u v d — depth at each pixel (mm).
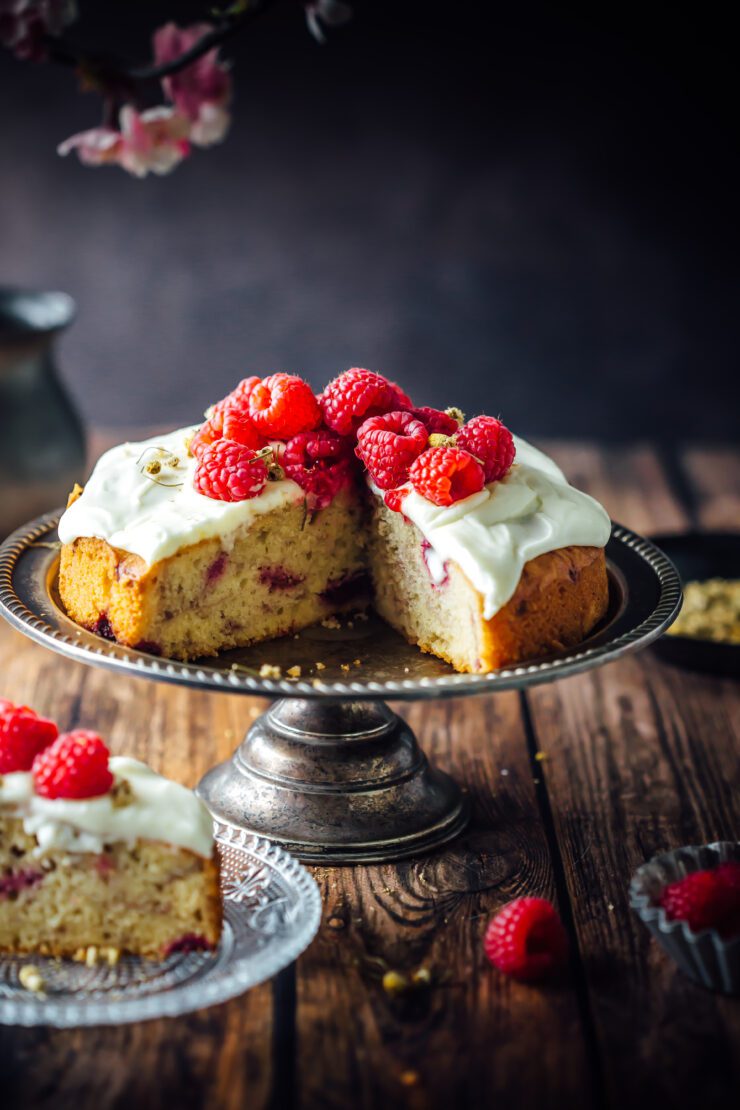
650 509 1107
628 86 1437
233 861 781
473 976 753
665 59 1427
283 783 825
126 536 806
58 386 1042
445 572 814
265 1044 722
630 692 939
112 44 1403
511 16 1421
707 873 748
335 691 754
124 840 737
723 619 973
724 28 1412
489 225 1487
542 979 749
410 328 1529
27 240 1487
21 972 736
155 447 848
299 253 1500
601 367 1536
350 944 766
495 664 799
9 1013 708
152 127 918
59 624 808
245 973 723
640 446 1221
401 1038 727
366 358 1539
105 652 781
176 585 811
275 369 1545
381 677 814
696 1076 716
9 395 1016
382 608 862
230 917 760
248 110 1448
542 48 1429
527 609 801
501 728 910
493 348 1534
